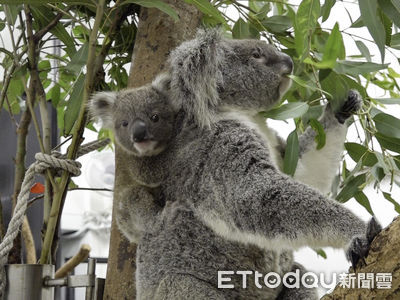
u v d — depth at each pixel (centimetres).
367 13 85
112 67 121
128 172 101
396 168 104
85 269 164
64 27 114
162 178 97
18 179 105
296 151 93
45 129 99
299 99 119
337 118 104
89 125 133
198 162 93
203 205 91
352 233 79
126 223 97
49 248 96
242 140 90
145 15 106
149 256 93
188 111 97
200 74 96
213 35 99
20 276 91
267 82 104
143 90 101
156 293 91
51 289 94
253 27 116
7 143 133
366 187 113
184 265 91
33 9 111
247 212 86
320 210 82
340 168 116
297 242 83
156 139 96
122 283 97
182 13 106
